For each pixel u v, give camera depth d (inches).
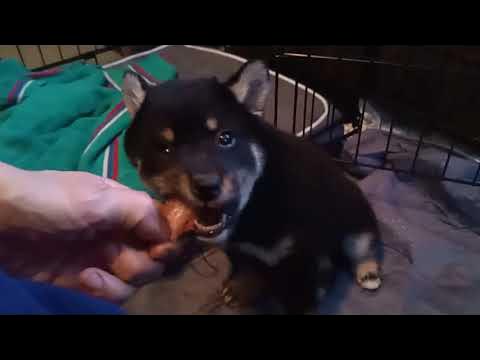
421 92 18.5
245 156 11.3
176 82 11.7
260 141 11.9
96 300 5.6
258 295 14.3
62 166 17.8
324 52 20.1
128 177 16.9
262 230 12.5
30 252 9.7
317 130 18.7
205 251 15.8
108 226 10.2
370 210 15.2
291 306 14.0
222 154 10.8
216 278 15.1
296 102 18.5
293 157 12.9
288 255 13.1
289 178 12.5
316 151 14.4
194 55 23.5
